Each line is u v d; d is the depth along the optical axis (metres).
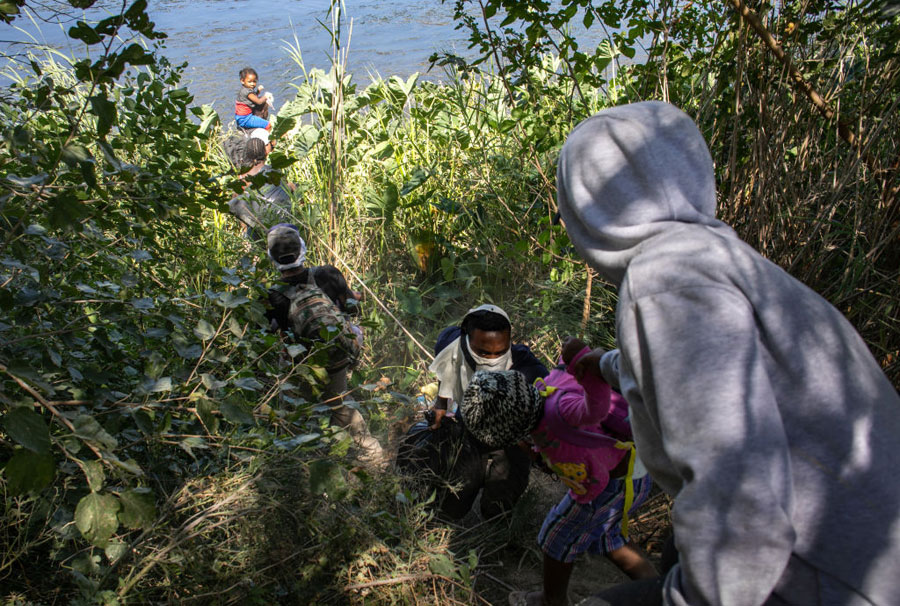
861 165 3.68
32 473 1.92
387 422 3.99
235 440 2.87
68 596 2.52
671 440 1.26
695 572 1.22
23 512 2.51
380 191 5.70
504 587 3.17
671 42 4.47
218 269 3.56
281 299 3.63
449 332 3.60
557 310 4.57
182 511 2.64
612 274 1.51
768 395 1.24
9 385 2.49
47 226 2.98
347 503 2.89
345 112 6.15
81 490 2.60
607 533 2.81
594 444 2.60
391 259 5.61
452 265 5.04
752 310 1.31
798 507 1.26
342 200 5.55
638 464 2.65
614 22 4.38
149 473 2.87
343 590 2.73
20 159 2.49
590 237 1.53
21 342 2.54
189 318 3.25
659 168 1.48
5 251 2.67
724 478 1.19
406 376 4.31
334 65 5.12
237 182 3.42
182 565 2.51
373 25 15.86
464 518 3.60
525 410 2.57
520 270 5.12
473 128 5.80
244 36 15.64
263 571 2.57
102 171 3.65
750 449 1.20
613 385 1.93
